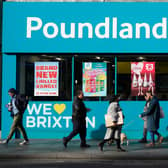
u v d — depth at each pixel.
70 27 14.81
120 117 11.86
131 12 14.78
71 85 15.05
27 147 12.59
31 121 14.88
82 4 14.82
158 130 14.78
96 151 11.79
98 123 14.88
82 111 12.55
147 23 14.79
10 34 14.82
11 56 14.98
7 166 9.94
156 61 15.05
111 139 11.86
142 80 15.04
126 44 14.78
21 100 13.14
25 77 15.07
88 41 14.80
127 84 15.02
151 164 10.37
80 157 11.23
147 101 13.81
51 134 14.87
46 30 14.84
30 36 14.84
